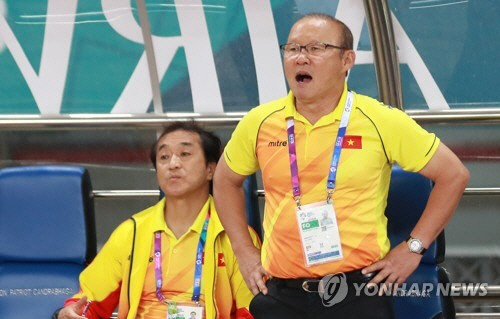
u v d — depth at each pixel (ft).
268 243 28.37
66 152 50.21
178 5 48.52
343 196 27.25
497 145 48.06
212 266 32.89
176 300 32.83
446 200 27.76
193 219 33.68
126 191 46.29
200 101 49.47
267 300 28.37
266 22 48.42
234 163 29.68
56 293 36.60
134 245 33.37
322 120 27.71
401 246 27.89
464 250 48.78
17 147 50.14
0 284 36.73
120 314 33.27
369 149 27.45
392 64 45.91
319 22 27.66
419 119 46.50
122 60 49.32
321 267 27.27
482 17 47.42
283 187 27.84
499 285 47.26
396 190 33.09
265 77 48.98
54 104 49.65
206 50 48.93
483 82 47.91
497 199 48.34
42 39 49.26
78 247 36.86
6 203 36.96
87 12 49.01
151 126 47.98
